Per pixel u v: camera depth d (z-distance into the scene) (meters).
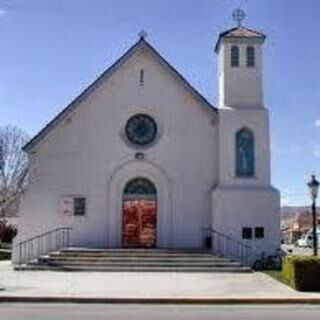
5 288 26.28
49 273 33.28
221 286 27.88
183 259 35.41
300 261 26.45
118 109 39.53
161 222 39.00
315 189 33.31
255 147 38.84
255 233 37.97
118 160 39.22
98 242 38.72
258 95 39.53
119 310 21.08
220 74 40.44
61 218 38.84
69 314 19.58
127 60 39.62
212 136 39.50
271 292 25.83
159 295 24.44
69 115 39.28
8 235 68.81
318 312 20.95
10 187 68.25
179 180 39.19
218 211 38.09
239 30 40.38
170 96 39.69
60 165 39.12
